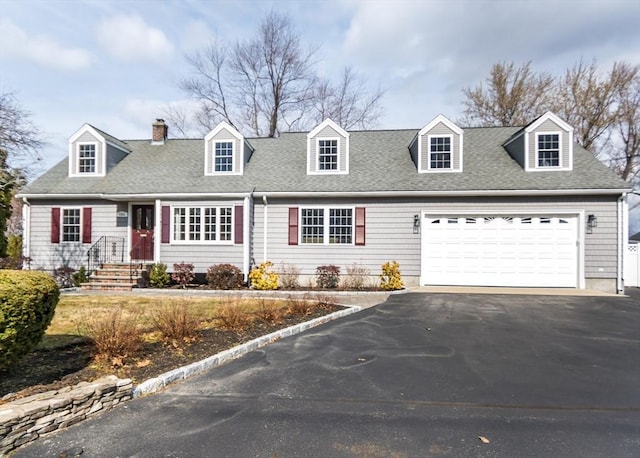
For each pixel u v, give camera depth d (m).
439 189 13.00
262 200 14.12
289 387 4.34
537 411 3.72
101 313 7.81
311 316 8.12
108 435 3.20
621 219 12.21
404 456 2.91
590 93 24.36
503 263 12.95
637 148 23.94
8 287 3.61
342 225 13.78
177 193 13.76
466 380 4.57
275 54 28.97
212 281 12.95
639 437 3.22
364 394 4.15
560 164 13.20
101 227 14.80
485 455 2.92
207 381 4.51
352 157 15.39
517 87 26.09
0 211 4.97
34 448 2.97
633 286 15.33
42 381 3.97
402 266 13.41
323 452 2.96
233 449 3.00
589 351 5.79
